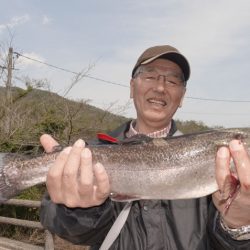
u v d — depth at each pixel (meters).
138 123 0.78
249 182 0.53
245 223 0.54
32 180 0.67
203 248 0.58
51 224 0.59
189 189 0.65
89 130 2.65
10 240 1.67
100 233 0.60
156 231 0.59
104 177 0.55
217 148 0.65
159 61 0.76
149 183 0.65
